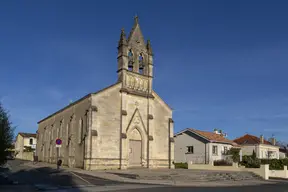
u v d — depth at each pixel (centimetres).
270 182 2966
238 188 2230
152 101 3816
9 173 2858
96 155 3152
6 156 2106
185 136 5312
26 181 2231
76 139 3544
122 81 3541
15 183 2108
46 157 4931
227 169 3731
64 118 4200
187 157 5181
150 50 3941
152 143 3681
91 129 3166
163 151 3869
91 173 2720
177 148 5375
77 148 3456
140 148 3603
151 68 3903
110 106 3378
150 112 3759
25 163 4544
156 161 3750
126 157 3381
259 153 6022
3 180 2255
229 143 5288
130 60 3738
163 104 4009
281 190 2125
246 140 6331
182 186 2234
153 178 2622
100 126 3247
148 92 3816
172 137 3991
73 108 3834
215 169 3834
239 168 3631
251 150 6131
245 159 4453
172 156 3922
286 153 8025
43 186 1936
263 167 3425
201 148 5016
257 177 3369
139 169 3394
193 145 5144
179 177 2700
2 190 1717
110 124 3338
